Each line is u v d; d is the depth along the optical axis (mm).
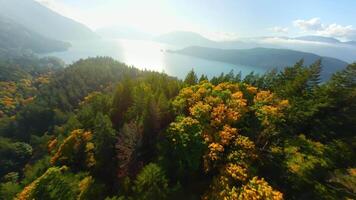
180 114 45656
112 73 184500
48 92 146500
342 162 33594
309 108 41188
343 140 37531
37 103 125500
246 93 51625
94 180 37969
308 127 42375
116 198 31969
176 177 34469
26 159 87750
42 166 50344
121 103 62500
